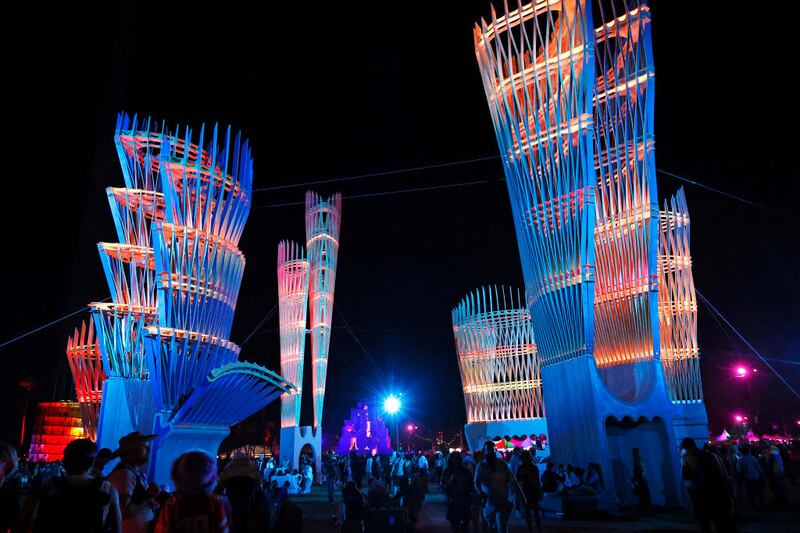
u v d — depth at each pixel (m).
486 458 10.00
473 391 32.28
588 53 16.14
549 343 17.22
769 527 11.86
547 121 16.97
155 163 21.80
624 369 17.33
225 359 19.64
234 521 4.16
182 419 17.41
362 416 45.62
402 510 9.25
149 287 21.05
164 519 3.57
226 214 20.19
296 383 33.41
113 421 19.83
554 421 16.98
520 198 17.92
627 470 15.99
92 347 23.11
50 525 3.90
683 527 12.41
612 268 18.12
